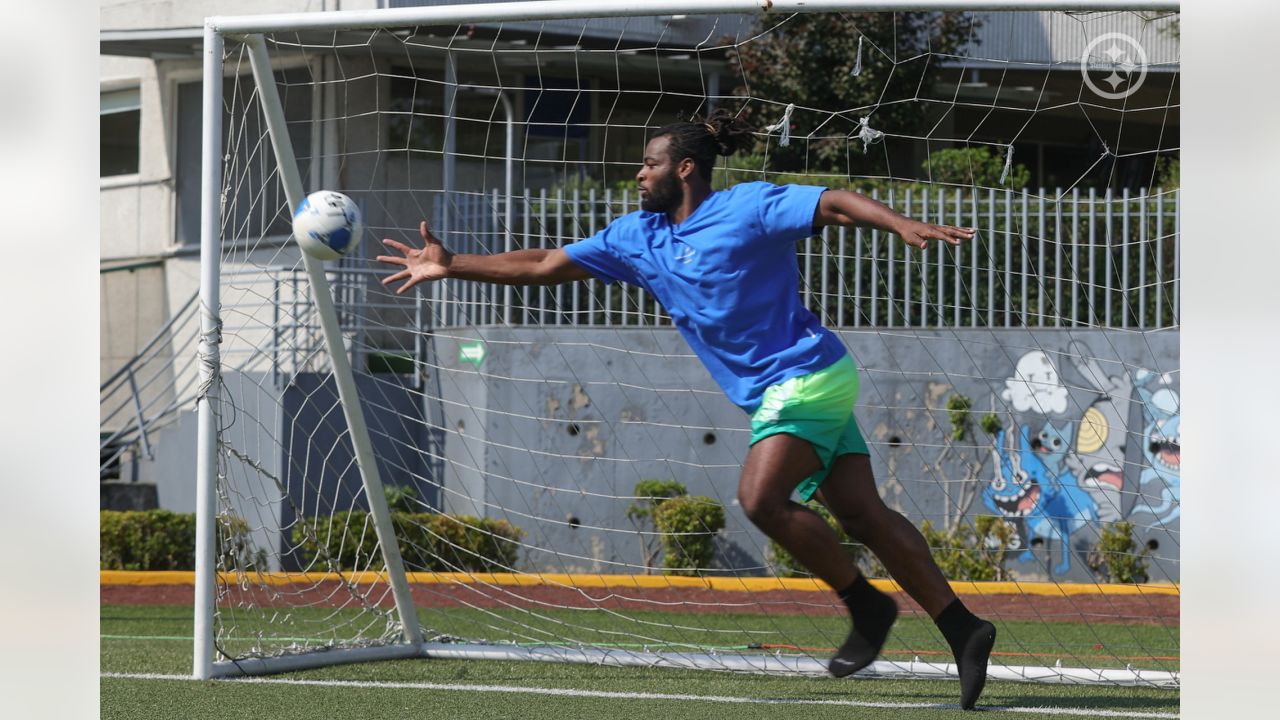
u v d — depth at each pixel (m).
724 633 18.50
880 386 25.20
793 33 30.09
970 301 25.16
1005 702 12.13
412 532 24.64
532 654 14.80
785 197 10.72
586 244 11.80
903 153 31.17
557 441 26.52
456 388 27.48
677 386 26.06
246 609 16.27
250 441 26.97
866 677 13.76
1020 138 34.34
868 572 23.16
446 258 12.00
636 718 11.09
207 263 13.61
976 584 22.25
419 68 31.34
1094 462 24.39
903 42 30.53
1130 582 23.95
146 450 30.08
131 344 35.31
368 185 30.88
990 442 24.84
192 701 11.97
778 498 10.74
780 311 11.01
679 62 30.86
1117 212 24.59
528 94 31.94
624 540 25.92
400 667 14.32
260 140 15.38
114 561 26.36
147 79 35.34
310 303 25.08
